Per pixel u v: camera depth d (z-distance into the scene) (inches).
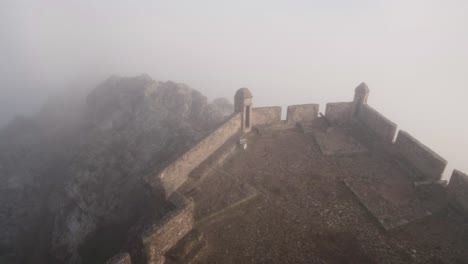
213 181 502.9
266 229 419.8
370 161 568.4
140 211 786.8
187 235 392.2
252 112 653.9
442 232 413.7
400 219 426.9
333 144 610.9
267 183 509.4
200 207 446.3
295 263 370.3
